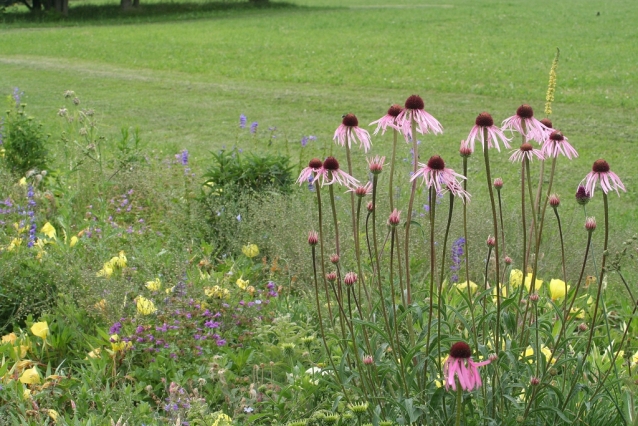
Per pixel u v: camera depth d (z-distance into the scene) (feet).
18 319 13.55
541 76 50.72
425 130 8.71
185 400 10.42
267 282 15.28
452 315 11.25
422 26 86.69
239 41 74.38
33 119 23.56
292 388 10.64
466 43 70.44
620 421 9.29
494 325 9.86
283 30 84.84
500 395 8.84
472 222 17.03
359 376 9.34
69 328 12.84
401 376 8.86
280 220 16.99
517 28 82.17
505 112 39.45
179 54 65.26
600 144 31.35
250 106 41.24
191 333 12.49
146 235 17.40
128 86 48.80
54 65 59.21
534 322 10.17
